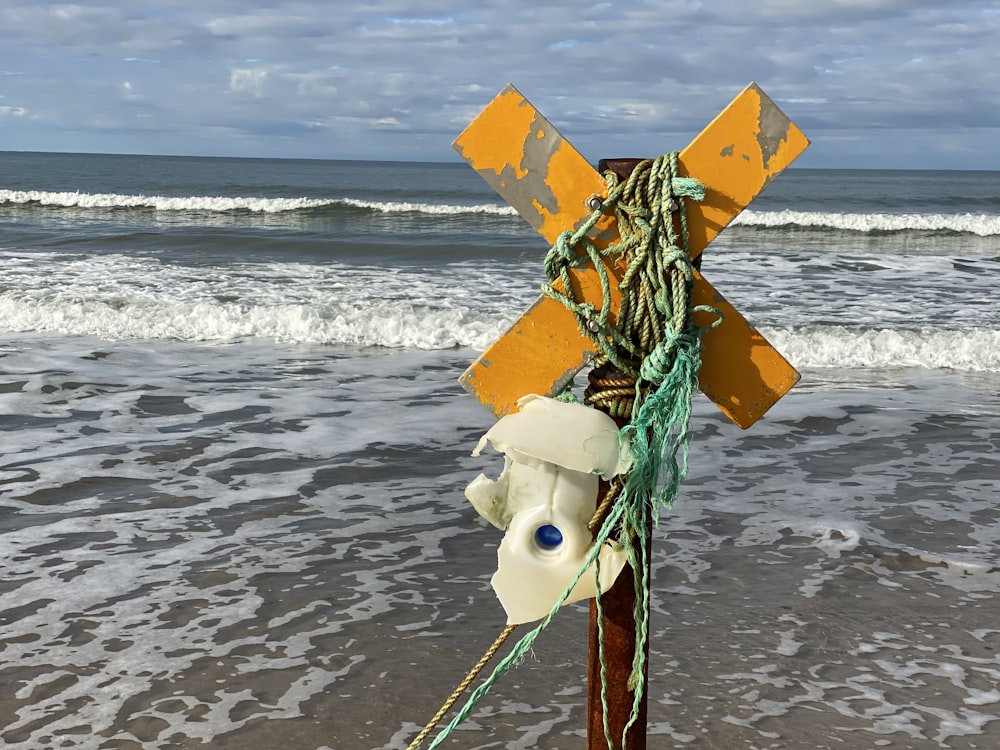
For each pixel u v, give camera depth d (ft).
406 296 42.09
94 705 10.98
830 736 10.57
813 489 18.79
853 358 32.22
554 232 6.04
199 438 21.72
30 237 62.95
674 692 11.42
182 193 137.69
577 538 6.05
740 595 14.05
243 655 12.16
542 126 5.95
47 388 25.93
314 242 61.31
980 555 15.51
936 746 10.40
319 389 26.81
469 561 15.28
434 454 20.84
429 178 205.77
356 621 13.10
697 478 19.43
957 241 71.72
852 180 281.13
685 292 5.86
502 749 10.33
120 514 17.02
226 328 34.88
